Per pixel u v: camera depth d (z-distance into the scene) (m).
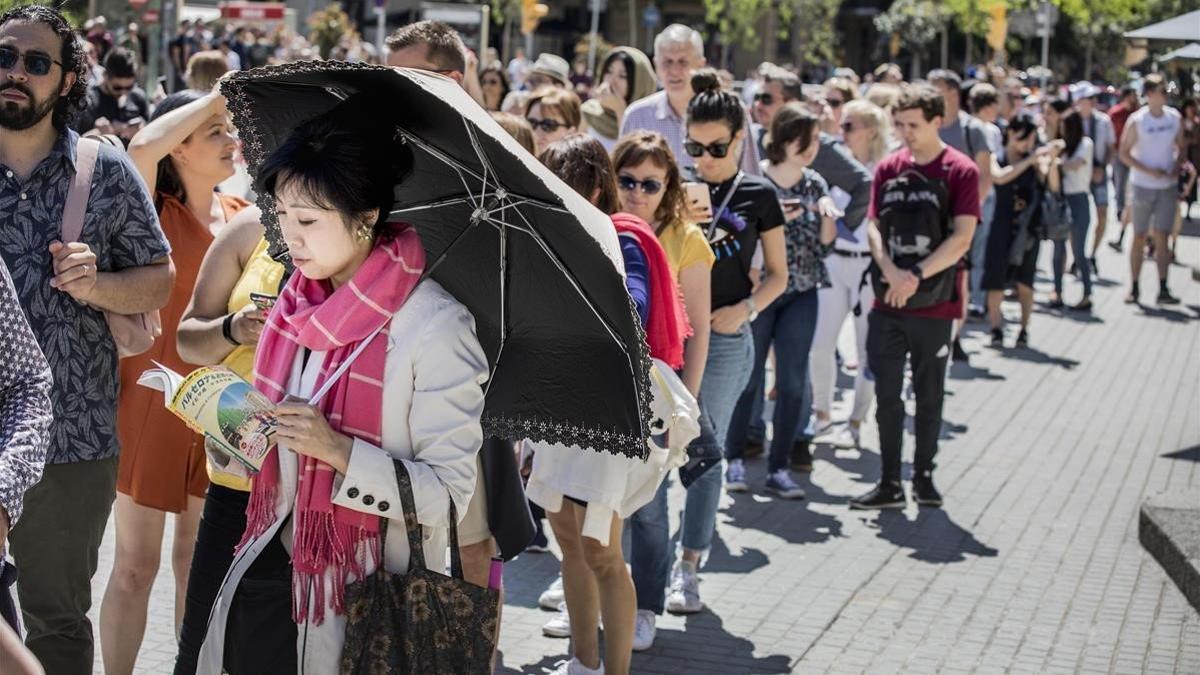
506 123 5.79
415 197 3.20
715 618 6.13
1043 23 31.50
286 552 3.28
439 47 5.62
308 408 3.05
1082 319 14.95
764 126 10.09
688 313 5.48
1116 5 33.38
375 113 3.12
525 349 3.29
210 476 3.98
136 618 4.80
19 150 4.09
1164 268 16.06
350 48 36.50
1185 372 12.34
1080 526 7.75
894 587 6.63
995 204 12.87
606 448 3.27
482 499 4.52
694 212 5.81
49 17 4.05
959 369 12.20
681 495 7.93
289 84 3.24
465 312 3.23
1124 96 23.33
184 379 3.15
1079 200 15.28
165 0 20.64
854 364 12.28
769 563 6.93
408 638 3.13
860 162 9.91
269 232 3.46
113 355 4.25
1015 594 6.59
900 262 7.74
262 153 3.40
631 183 5.38
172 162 4.97
